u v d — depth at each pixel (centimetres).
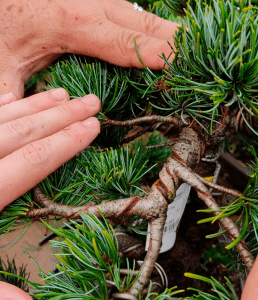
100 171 31
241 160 54
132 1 72
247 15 27
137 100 40
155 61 35
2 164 30
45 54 43
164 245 35
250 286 26
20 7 40
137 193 34
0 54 42
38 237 52
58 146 31
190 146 33
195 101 32
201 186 31
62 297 27
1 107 35
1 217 31
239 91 29
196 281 44
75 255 27
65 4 39
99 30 37
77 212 31
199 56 28
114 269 29
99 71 36
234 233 30
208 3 32
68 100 35
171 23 39
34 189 32
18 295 27
